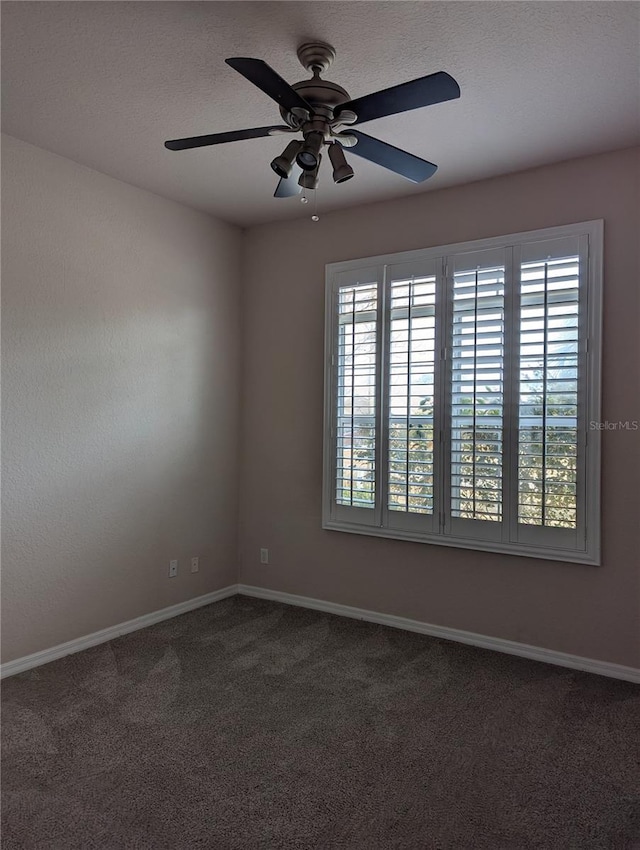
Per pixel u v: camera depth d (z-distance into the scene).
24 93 2.37
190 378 3.77
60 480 3.01
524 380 3.02
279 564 3.99
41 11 1.87
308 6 1.85
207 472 3.92
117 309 3.28
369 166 2.99
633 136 2.69
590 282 2.86
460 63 2.14
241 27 1.96
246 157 2.96
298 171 2.48
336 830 1.78
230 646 3.19
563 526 2.92
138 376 3.42
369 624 3.54
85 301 3.11
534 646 3.04
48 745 2.21
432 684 2.75
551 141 2.74
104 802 1.89
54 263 2.96
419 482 3.34
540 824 1.81
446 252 3.26
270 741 2.26
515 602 3.10
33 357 2.88
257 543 4.10
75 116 2.56
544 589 3.01
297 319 3.89
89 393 3.14
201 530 3.88
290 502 3.94
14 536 2.81
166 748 2.20
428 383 3.30
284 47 2.07
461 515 3.21
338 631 3.42
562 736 2.31
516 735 2.31
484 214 3.19
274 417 4.01
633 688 2.71
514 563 3.10
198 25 1.94
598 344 2.83
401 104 1.81
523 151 2.84
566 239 2.92
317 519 3.81
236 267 4.11
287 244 3.94
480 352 3.14
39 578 2.92
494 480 3.10
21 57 2.13
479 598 3.21
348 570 3.68
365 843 1.73
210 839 1.74
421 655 3.08
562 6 1.83
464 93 2.33
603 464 2.85
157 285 3.52
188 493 3.78
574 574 2.93
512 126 2.60
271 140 2.76
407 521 3.39
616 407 2.82
